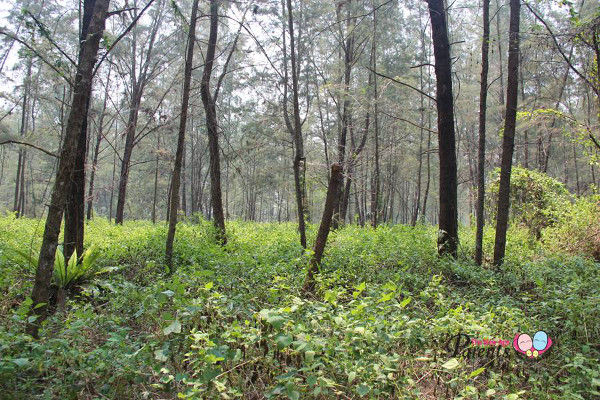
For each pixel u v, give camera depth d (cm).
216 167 1148
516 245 1067
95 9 476
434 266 820
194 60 2133
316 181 1678
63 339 367
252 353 381
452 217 907
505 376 404
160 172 3030
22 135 2184
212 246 965
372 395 323
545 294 591
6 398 319
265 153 2644
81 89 452
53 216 441
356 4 1758
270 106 1942
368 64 2058
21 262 675
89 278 662
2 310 511
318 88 1919
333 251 891
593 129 961
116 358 359
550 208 1218
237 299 500
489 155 2064
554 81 1418
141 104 2011
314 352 328
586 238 997
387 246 924
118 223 1841
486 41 875
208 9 1266
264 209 5662
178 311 409
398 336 383
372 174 2428
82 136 679
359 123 2000
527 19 1691
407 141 2336
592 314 502
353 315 402
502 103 1922
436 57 919
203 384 319
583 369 372
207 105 1137
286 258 848
